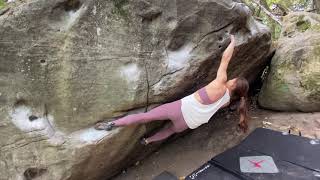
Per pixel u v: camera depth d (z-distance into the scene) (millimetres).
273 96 5172
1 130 3416
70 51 3471
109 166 4102
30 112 3508
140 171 4484
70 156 3602
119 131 3746
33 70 3391
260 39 4566
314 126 4734
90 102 3619
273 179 3682
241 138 4773
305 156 3949
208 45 4055
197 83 4234
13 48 3289
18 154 3518
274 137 4348
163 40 3850
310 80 4836
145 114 3680
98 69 3590
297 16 5730
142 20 3715
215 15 3990
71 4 3482
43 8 3352
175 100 4117
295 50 5055
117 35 3621
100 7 3512
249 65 4941
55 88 3496
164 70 3873
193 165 4441
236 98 4457
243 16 4176
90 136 3652
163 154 4695
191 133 4980
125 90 3705
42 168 3623
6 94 3367
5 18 3248
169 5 3779
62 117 3584
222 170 3930
